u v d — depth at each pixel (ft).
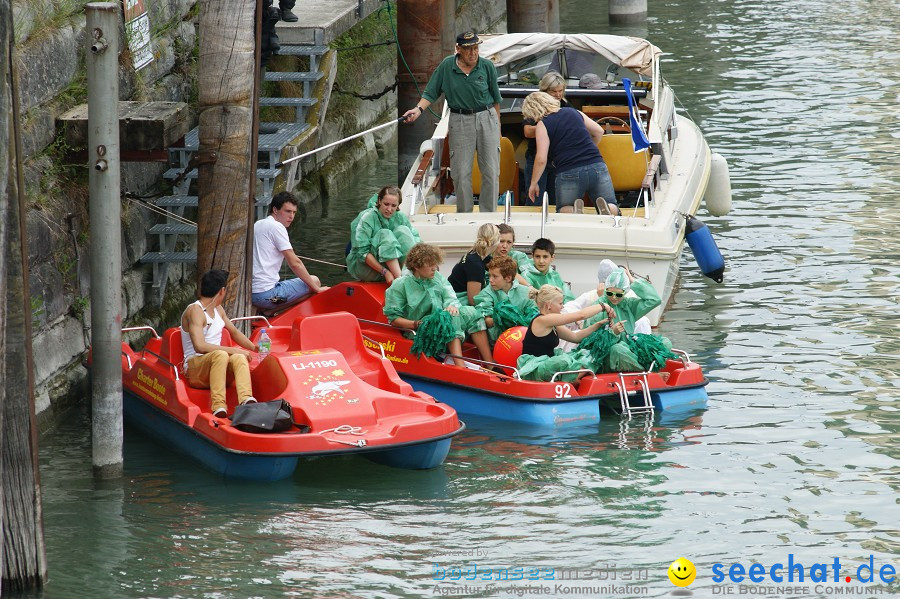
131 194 122.01
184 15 146.61
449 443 94.68
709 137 208.03
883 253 148.87
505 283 112.98
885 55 269.23
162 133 108.68
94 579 77.25
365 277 126.82
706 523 84.33
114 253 90.68
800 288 138.00
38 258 105.70
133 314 125.08
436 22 165.07
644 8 317.42
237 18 109.29
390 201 124.26
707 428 101.65
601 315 109.50
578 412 103.40
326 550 81.00
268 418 91.20
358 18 165.17
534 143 142.92
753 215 166.50
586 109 151.84
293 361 95.45
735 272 144.66
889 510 85.76
